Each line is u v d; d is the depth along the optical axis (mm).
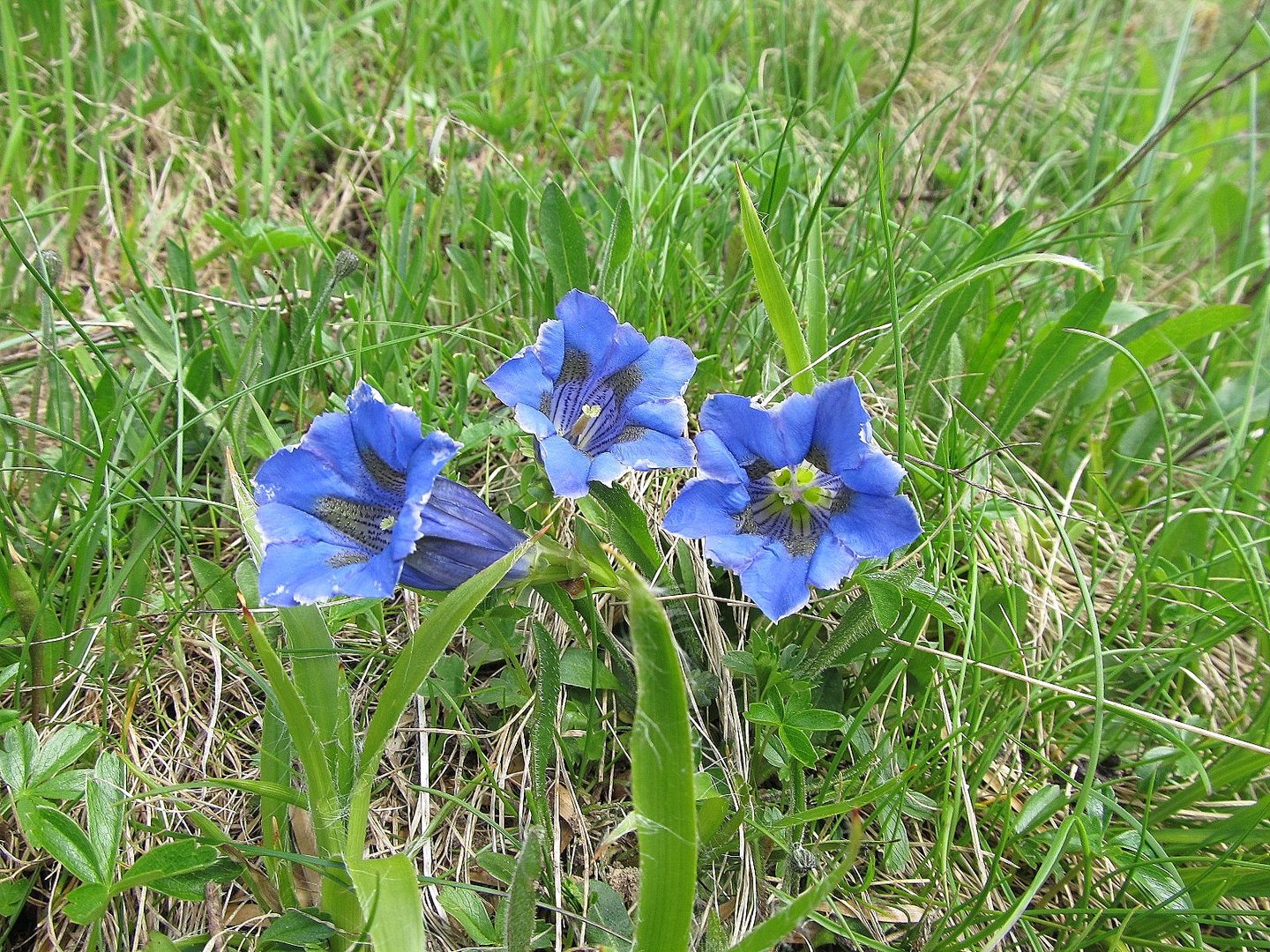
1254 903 238
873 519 196
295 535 183
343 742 192
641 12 481
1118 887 230
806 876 217
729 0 490
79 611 242
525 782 224
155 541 252
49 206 342
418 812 220
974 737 227
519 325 299
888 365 314
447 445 177
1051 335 297
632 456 205
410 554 184
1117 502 332
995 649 261
